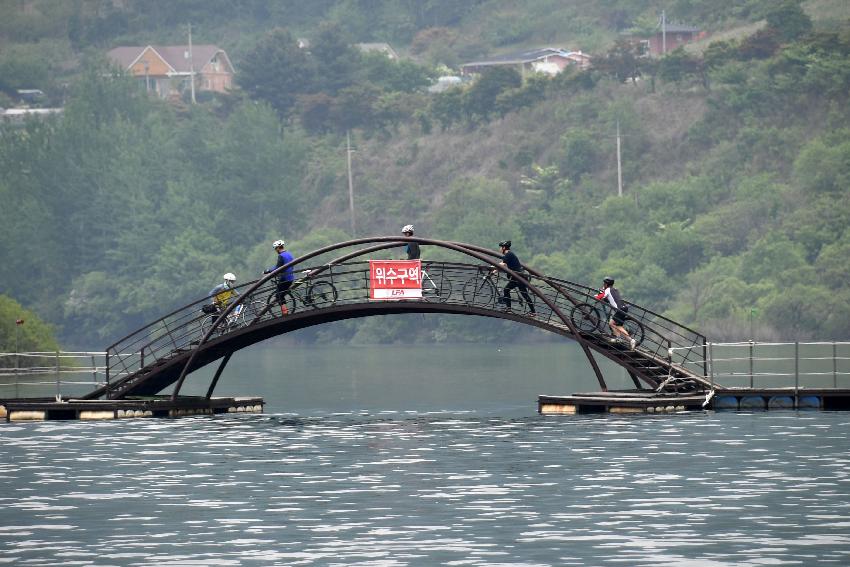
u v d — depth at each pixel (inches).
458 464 4293.8
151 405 6028.5
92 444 4972.9
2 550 3068.4
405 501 3617.1
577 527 3228.3
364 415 6230.3
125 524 3361.2
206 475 4153.5
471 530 3211.1
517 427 5359.3
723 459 4286.4
